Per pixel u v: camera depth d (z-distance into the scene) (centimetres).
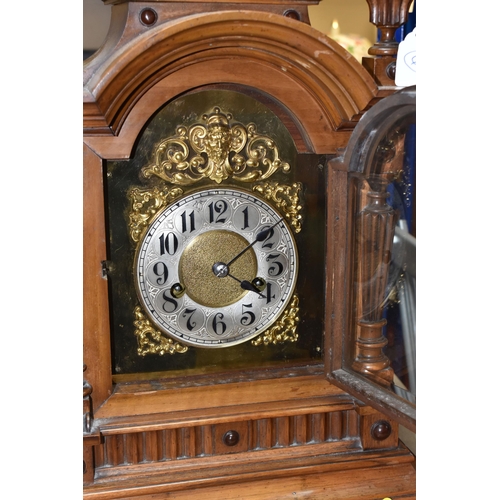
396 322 103
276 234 113
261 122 110
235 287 113
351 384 106
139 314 110
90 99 93
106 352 107
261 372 116
